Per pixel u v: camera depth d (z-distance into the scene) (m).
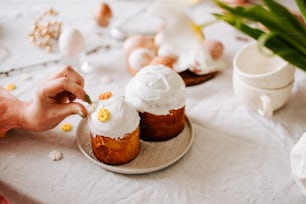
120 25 0.97
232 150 0.63
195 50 0.43
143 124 0.62
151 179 0.58
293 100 0.73
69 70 0.65
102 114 0.56
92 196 0.55
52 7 1.05
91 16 1.01
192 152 0.62
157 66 0.64
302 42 0.45
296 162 0.55
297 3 0.45
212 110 0.71
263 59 0.73
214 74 0.80
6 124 0.63
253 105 0.69
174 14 0.41
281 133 0.66
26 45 0.90
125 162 0.59
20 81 0.79
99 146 0.58
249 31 0.45
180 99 0.62
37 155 0.62
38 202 0.55
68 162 0.60
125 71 0.83
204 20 0.97
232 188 0.56
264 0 0.44
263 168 0.59
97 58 0.87
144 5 1.06
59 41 0.84
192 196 0.55
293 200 0.54
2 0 1.08
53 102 0.62
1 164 0.60
